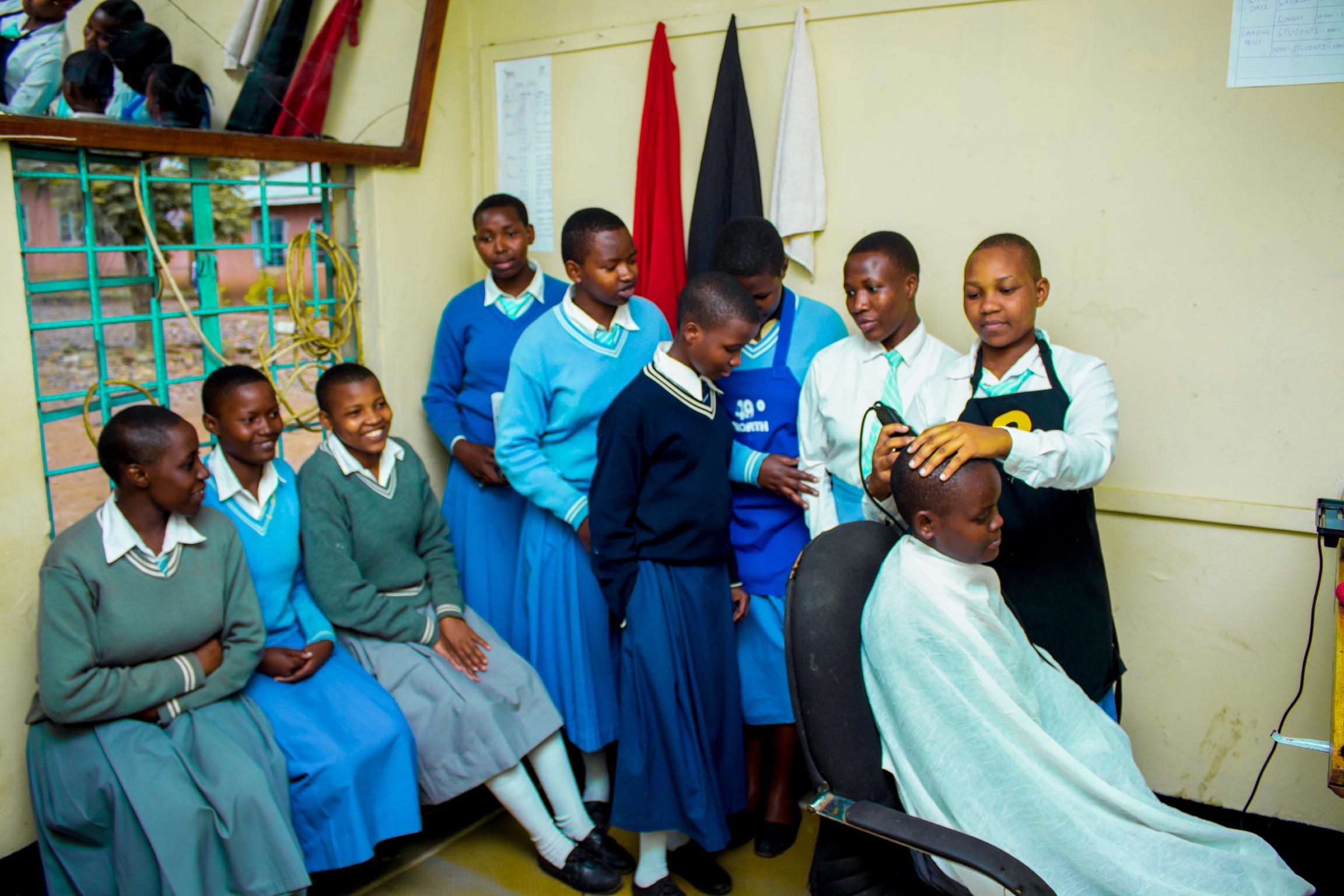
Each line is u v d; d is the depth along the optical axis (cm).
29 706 191
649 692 190
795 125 236
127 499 174
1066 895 135
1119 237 214
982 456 145
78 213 201
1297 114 196
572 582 218
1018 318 171
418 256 273
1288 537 207
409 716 201
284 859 170
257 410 191
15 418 186
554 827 209
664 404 191
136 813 163
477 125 289
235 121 217
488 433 251
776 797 222
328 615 207
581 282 210
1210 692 219
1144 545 220
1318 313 199
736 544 220
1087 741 151
